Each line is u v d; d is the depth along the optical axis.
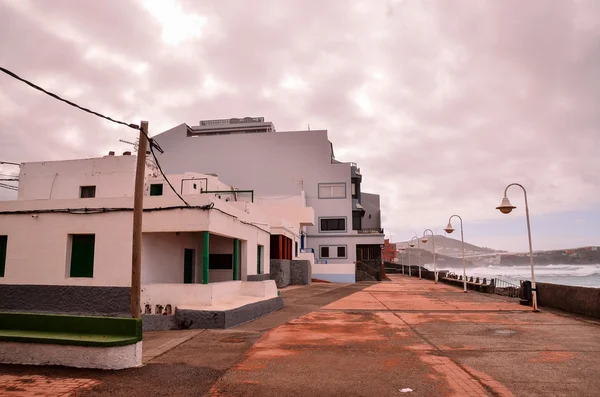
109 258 14.41
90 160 19.95
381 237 46.97
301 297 22.05
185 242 17.75
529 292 18.77
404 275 63.97
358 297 22.34
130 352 7.43
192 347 9.34
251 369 7.48
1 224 15.29
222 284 13.94
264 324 12.83
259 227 22.19
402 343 9.88
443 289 30.22
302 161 48.41
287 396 6.08
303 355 8.58
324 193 47.91
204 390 6.30
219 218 15.12
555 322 13.38
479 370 7.48
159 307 13.23
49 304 14.52
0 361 7.52
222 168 48.97
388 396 6.09
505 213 17.19
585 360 8.25
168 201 14.42
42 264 14.82
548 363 8.00
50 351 7.39
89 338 7.45
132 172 19.62
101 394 6.03
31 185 20.16
